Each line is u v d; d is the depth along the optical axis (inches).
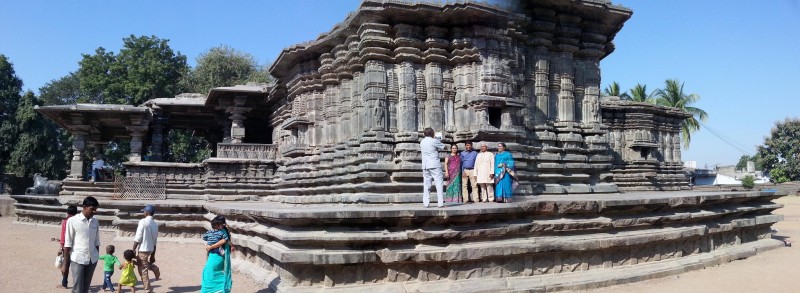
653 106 1037.8
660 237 408.5
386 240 310.2
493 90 539.8
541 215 367.6
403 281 316.8
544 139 589.9
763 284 371.2
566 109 614.2
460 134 540.7
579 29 626.5
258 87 1028.5
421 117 553.9
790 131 2431.1
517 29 579.5
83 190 952.9
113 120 1015.6
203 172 946.7
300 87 764.0
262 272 356.8
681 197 433.4
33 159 1654.8
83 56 1755.7
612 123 1026.1
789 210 1223.5
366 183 512.1
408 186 509.4
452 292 315.0
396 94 556.1
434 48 552.4
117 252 557.9
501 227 342.6
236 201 860.0
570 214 377.7
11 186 1731.1
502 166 440.8
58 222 884.0
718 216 483.2
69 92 2144.4
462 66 556.1
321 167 672.4
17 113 1675.7
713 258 452.4
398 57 551.8
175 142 1891.0
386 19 556.1
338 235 303.0
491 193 452.4
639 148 1023.6
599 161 618.5
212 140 1466.5
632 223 399.5
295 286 301.3
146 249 362.6
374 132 537.6
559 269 363.3
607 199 392.2
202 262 486.9
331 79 683.4
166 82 1759.4
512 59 563.8
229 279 296.2
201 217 644.1
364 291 302.2
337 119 683.4
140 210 667.4
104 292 360.5
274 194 889.5
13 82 1779.0
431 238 321.1
